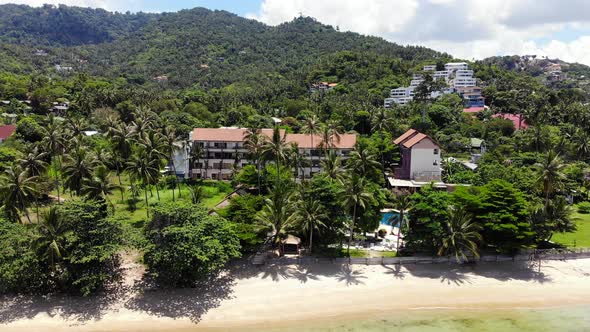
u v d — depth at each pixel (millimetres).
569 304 52844
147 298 50781
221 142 107500
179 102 189000
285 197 63312
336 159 80875
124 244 50594
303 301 51750
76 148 88125
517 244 58625
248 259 59500
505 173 89438
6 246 48281
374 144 108875
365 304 51625
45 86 179125
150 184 93500
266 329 46375
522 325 48188
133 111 151875
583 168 109250
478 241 60625
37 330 44750
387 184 100438
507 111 173875
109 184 73438
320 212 59719
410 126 134750
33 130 117250
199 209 56000
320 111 158500
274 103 189875
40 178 76562
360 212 62594
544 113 149125
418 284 55969
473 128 141750
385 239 68875
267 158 79625
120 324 46281
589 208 88188
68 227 50000
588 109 152125
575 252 62938
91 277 47844
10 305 48406
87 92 169625
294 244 62594
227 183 102812
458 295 53969
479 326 47781
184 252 48219
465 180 97750
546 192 70875
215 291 52844
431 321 48562
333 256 61031
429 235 58562
